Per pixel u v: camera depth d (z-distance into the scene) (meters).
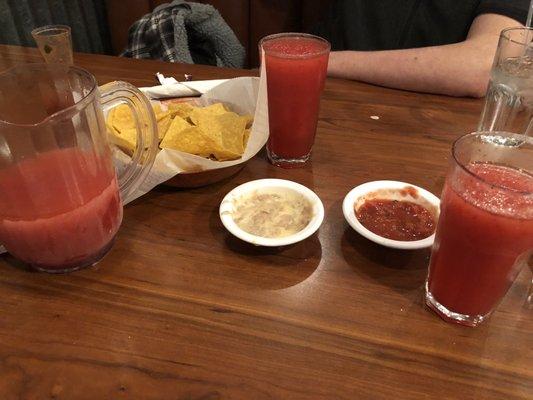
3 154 0.53
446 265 0.54
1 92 0.60
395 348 0.54
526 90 0.90
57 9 2.10
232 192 0.73
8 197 0.54
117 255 0.67
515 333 0.56
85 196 0.58
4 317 0.57
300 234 0.64
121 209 0.66
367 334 0.55
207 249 0.68
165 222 0.73
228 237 0.70
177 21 1.60
